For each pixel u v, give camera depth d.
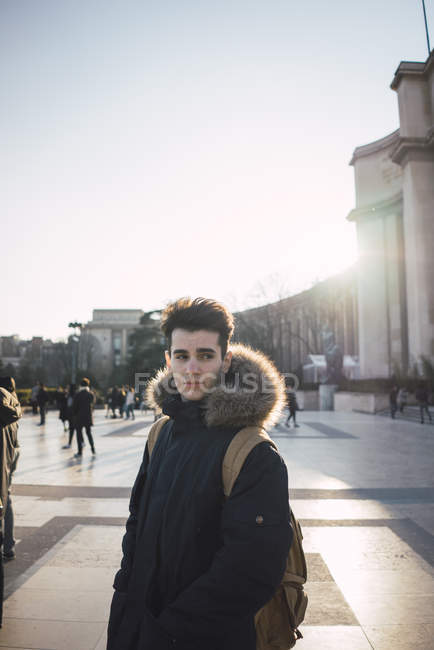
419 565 3.75
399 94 33.91
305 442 11.73
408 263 32.00
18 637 2.68
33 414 23.91
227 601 1.17
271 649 1.44
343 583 3.41
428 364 26.56
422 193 31.50
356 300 47.12
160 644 1.21
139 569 1.39
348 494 6.08
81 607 3.05
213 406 1.40
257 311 45.28
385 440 12.21
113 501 5.77
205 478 1.35
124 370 56.38
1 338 79.81
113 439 12.53
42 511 5.32
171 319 1.52
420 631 2.75
